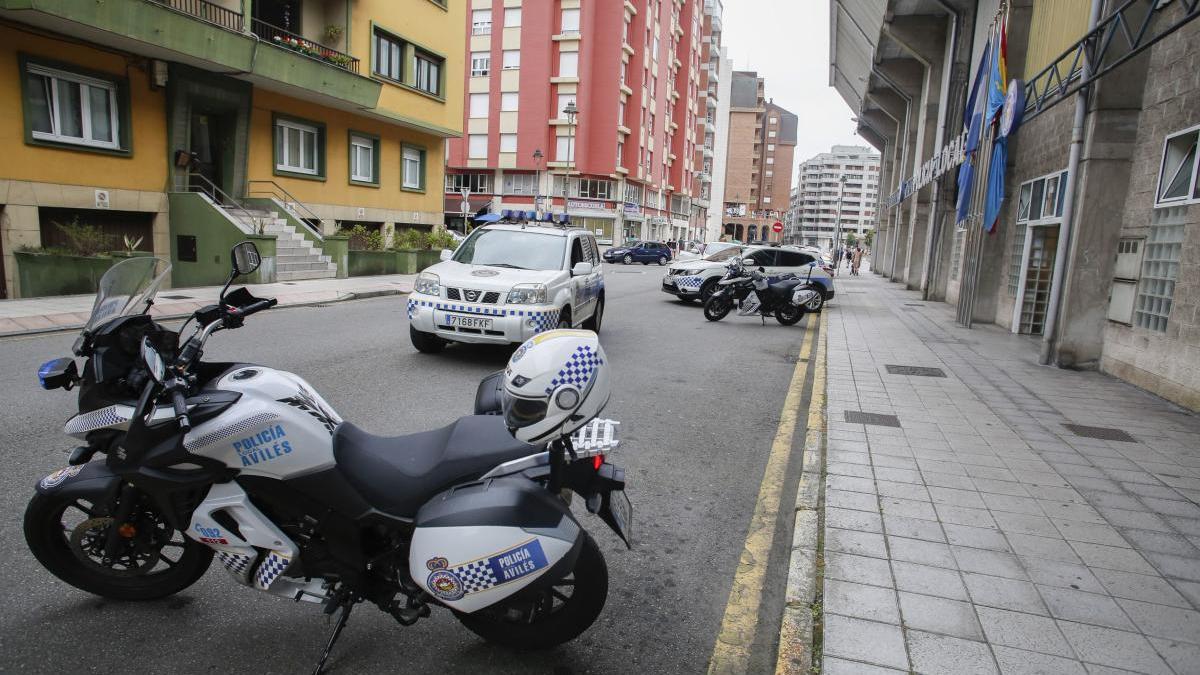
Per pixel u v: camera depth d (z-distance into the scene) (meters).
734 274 14.57
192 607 3.12
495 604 2.54
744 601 3.43
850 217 186.75
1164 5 8.65
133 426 2.57
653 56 58.22
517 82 49.41
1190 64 8.06
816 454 5.59
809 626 3.09
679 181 72.44
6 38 12.70
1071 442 6.04
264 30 19.67
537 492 2.56
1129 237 9.20
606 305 16.89
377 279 19.31
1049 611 3.24
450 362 8.49
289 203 19.83
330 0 20.73
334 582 2.73
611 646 3.01
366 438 2.84
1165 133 8.53
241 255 2.92
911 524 4.18
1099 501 4.65
